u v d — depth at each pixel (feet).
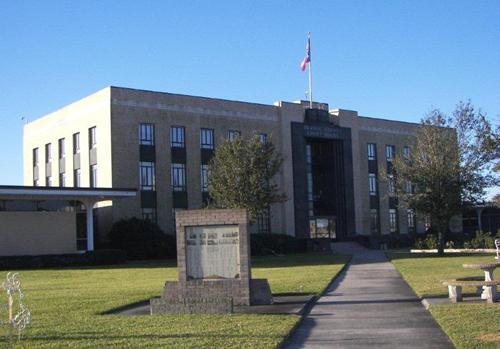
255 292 52.16
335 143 204.64
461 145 137.69
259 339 34.42
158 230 149.48
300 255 155.33
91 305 52.37
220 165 139.33
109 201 154.20
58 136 182.70
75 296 60.23
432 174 136.56
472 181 136.87
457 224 213.87
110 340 35.01
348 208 203.72
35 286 75.36
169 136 165.78
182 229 53.31
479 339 33.12
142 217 158.81
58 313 47.52
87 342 34.55
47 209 142.31
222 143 144.56
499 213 228.43
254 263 120.26
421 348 32.91
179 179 166.91
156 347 32.50
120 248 144.87
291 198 188.75
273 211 184.65
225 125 177.37
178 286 52.49
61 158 181.57
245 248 52.37
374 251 174.70
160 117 164.45
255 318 42.70
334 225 203.00
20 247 137.18
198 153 170.81
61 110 181.16
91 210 136.26
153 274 94.73
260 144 140.05
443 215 137.90
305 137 195.72
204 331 37.29
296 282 71.51
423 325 39.99
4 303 54.29
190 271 52.90
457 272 80.28
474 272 79.15
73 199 135.54
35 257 123.03
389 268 96.63
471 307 44.83
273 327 38.55
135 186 158.10
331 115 206.39
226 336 35.47
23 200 138.41
